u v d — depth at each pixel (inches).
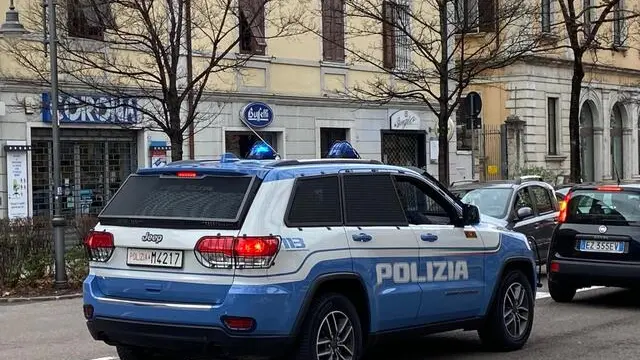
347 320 267.7
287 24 860.0
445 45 770.8
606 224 450.3
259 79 934.4
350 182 278.7
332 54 1016.9
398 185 298.0
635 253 438.3
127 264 262.8
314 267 255.8
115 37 783.1
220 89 892.0
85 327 414.9
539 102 1496.1
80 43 746.2
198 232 250.8
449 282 307.0
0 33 639.8
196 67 858.1
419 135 1150.3
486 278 324.8
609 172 1692.9
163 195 265.3
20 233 557.0
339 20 1012.5
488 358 326.0
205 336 245.8
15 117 734.5
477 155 1301.7
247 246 243.4
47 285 563.2
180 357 295.7
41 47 737.0
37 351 348.2
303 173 265.3
